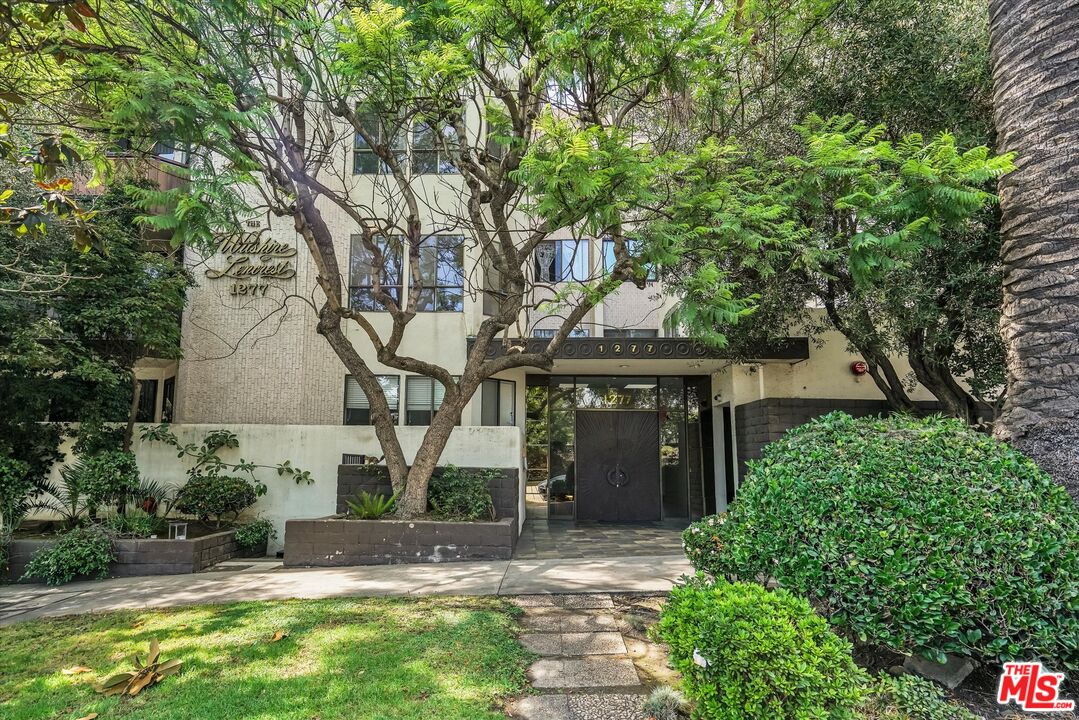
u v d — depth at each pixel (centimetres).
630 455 1373
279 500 1033
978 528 324
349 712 341
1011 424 422
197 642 466
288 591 634
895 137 780
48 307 927
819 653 285
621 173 632
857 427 418
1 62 676
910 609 313
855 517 343
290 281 1214
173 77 576
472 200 841
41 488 897
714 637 293
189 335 1195
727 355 1046
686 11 749
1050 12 436
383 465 998
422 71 676
